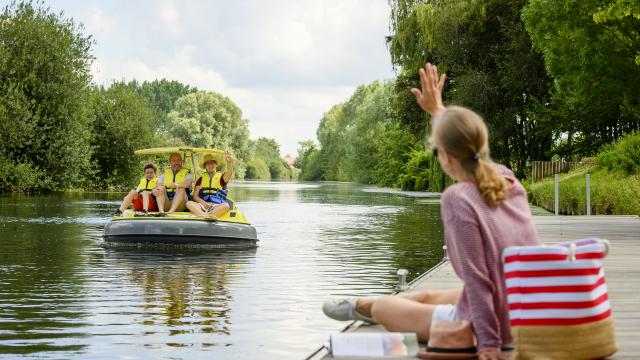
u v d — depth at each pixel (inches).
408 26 1582.2
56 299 321.1
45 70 1611.7
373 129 3326.8
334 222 851.4
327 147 4911.4
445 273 332.5
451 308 151.9
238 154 4249.5
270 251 528.4
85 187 1871.3
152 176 596.4
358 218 928.9
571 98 1209.4
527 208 142.3
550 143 1577.3
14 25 1590.8
